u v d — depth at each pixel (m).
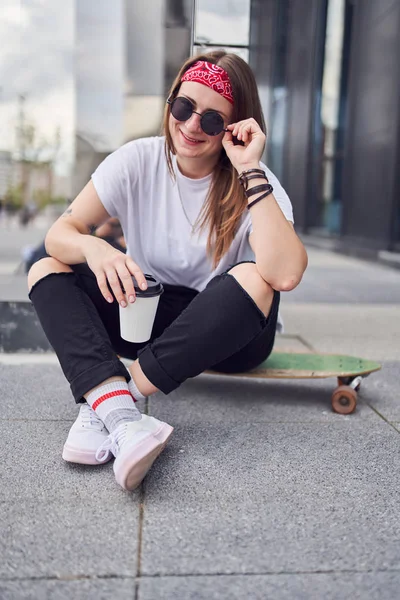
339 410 2.16
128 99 4.00
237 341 1.70
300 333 3.64
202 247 1.97
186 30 3.41
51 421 1.99
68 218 1.94
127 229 2.06
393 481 1.62
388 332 3.74
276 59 12.36
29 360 2.72
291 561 1.24
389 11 9.73
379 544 1.31
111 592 1.12
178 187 1.94
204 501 1.48
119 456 1.43
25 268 5.96
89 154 4.24
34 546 1.26
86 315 1.69
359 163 11.28
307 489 1.56
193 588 1.14
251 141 1.77
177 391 2.37
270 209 1.73
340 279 6.99
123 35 3.96
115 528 1.34
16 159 11.02
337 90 12.81
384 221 9.89
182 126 1.79
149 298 1.65
